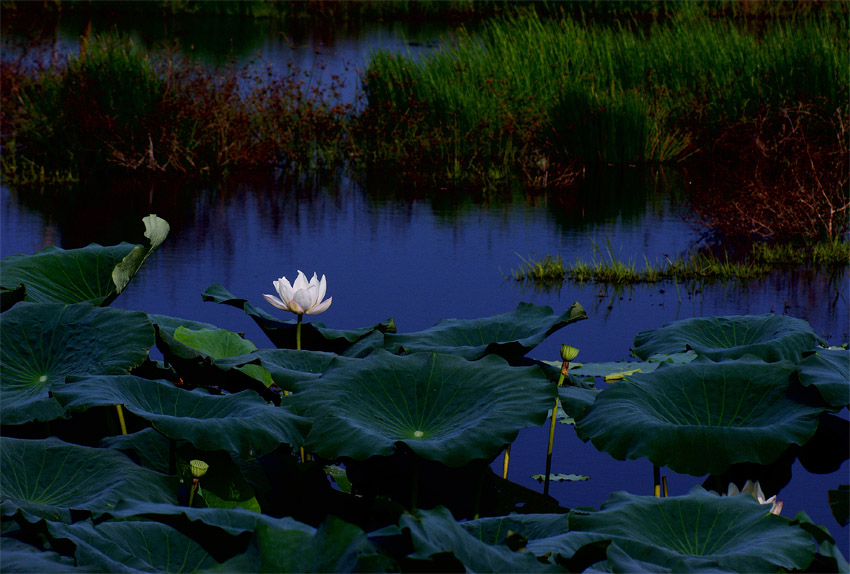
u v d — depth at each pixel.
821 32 14.57
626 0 27.39
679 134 13.40
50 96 12.57
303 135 13.01
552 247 8.56
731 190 10.02
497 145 12.98
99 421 3.65
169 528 2.38
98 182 11.51
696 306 6.66
